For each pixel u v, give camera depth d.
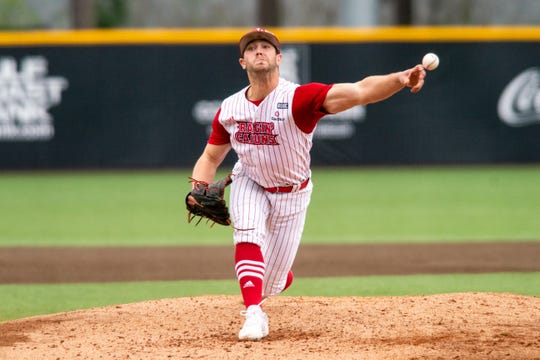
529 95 58.72
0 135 58.16
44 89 57.84
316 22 100.19
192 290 24.75
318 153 59.06
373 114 58.59
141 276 27.05
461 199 46.16
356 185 51.66
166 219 40.31
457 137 58.72
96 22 98.19
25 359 16.16
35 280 26.48
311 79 57.84
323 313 19.59
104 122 58.09
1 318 21.39
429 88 58.34
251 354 16.11
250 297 17.17
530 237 34.44
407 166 58.91
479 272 27.11
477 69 58.31
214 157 18.22
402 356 15.72
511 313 19.30
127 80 57.81
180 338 17.64
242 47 16.88
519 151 59.00
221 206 17.64
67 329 18.55
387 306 20.23
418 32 57.91
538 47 58.50
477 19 97.88
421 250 31.47
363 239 34.31
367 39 57.78
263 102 16.78
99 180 54.66
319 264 28.80
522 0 97.69
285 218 17.94
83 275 27.27
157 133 58.28
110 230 37.22
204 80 57.94
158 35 57.62
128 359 16.00
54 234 36.22
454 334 17.36
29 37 57.44
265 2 75.06
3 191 50.53
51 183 53.62
